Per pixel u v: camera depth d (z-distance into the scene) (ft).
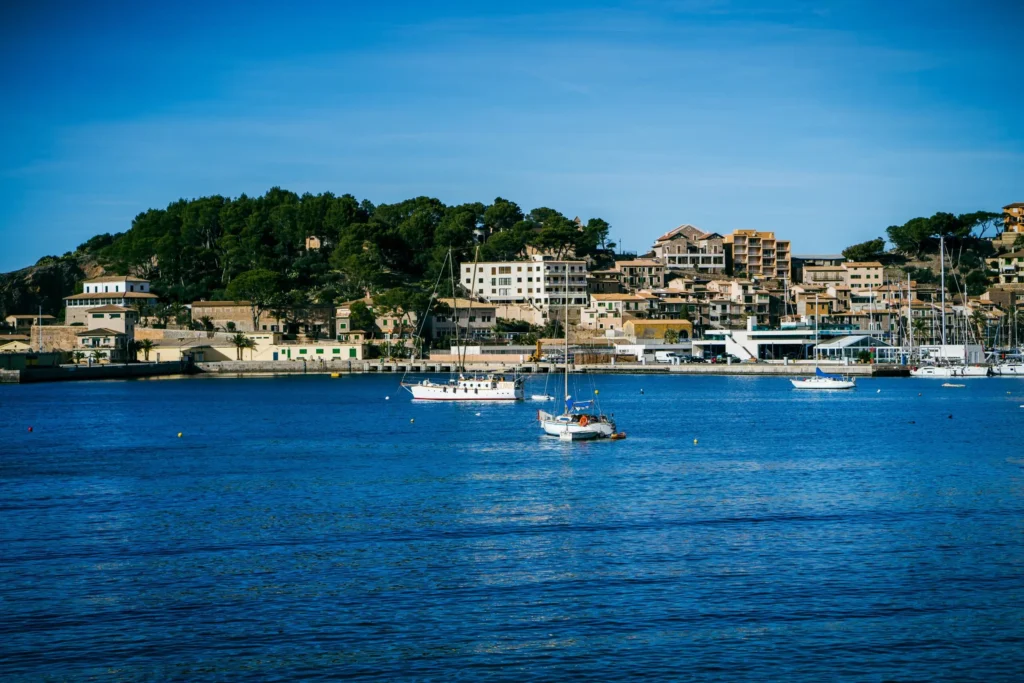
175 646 181.57
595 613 196.65
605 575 220.43
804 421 540.11
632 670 171.42
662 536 255.50
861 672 170.81
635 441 449.89
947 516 277.64
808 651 178.81
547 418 481.87
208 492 318.45
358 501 302.66
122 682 167.53
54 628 189.98
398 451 417.49
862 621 192.34
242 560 233.35
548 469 364.17
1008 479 338.13
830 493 313.32
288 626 190.60
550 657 176.45
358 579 218.18
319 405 652.07
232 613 197.47
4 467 373.40
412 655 177.47
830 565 227.61
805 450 416.26
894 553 237.45
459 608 199.62
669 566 226.99
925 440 449.89
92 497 310.24
